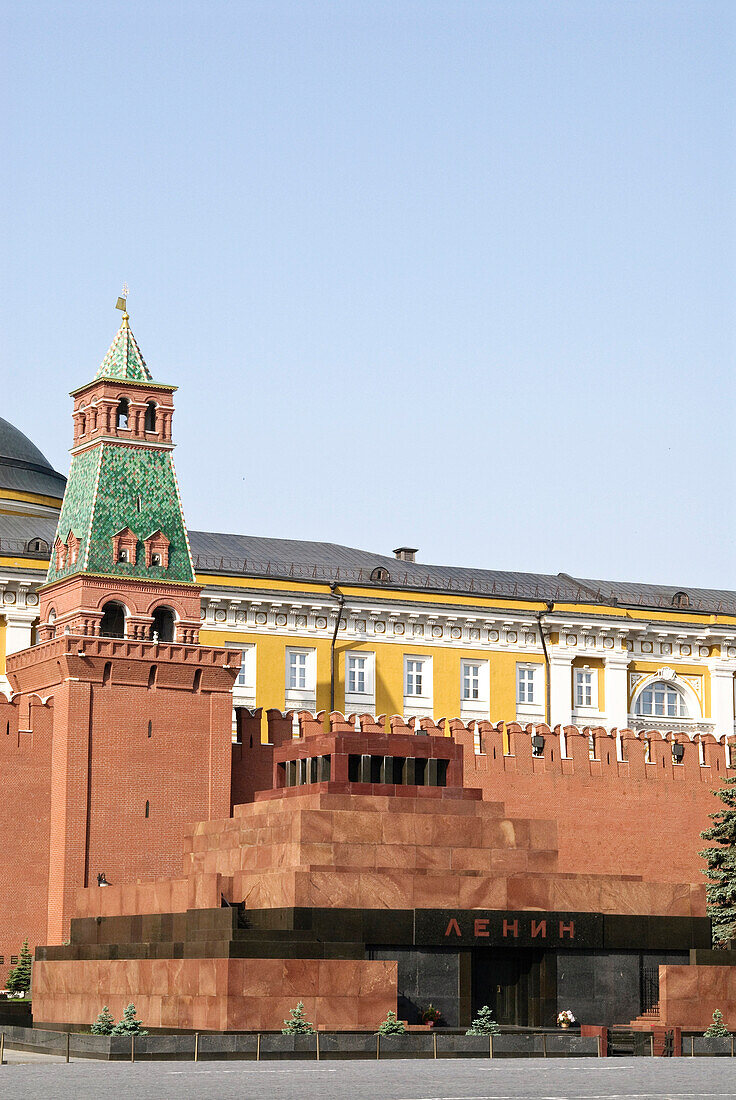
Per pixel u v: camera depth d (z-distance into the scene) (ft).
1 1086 146.20
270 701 338.13
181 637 257.96
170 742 254.06
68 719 247.70
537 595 372.79
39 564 323.78
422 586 360.28
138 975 213.87
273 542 371.97
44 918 246.88
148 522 259.19
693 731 374.84
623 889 222.07
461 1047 188.96
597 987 217.56
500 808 228.02
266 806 232.94
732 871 254.88
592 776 274.36
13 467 359.25
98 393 261.03
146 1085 146.72
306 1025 192.03
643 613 372.58
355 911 206.59
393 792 225.15
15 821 246.88
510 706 358.64
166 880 224.94
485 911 212.64
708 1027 214.28
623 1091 143.33
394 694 349.61
